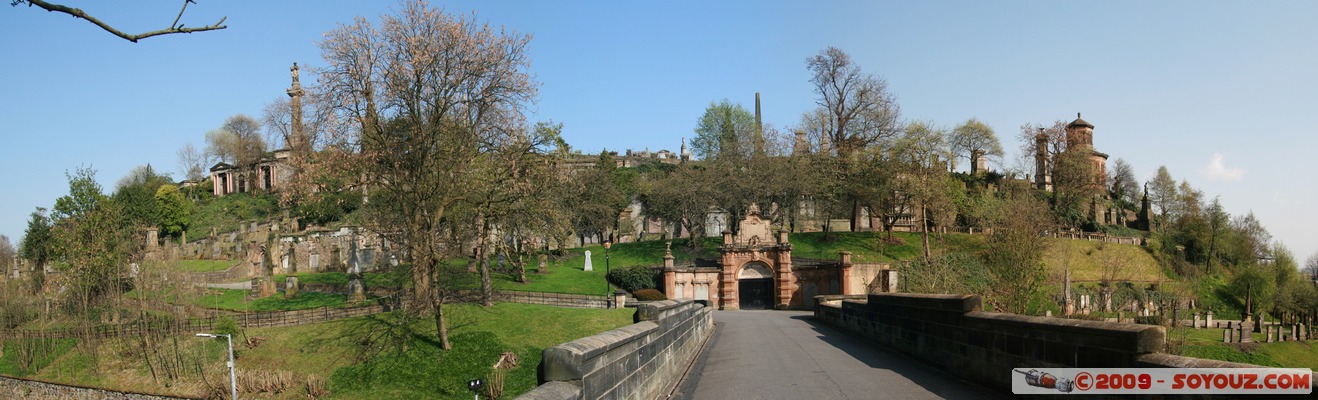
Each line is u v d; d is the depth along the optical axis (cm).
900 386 1429
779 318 4769
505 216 4866
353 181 4275
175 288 5056
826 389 1442
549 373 873
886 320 2264
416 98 4012
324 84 4125
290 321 4644
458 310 4672
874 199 8131
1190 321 6159
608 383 1023
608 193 8806
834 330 3272
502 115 4441
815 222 9969
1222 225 10369
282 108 11606
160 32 698
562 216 5550
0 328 5203
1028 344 1205
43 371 4722
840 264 6656
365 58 4097
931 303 1745
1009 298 4366
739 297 6938
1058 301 6694
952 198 8475
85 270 5197
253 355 4172
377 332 4159
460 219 4594
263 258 8075
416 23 4122
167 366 4262
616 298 5350
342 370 3822
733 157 9231
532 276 6862
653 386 1416
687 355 2138
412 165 4028
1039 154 11919
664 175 10812
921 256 7312
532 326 4350
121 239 5469
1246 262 10119
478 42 4234
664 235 9350
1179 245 9881
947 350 1612
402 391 3581
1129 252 8856
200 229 10625
